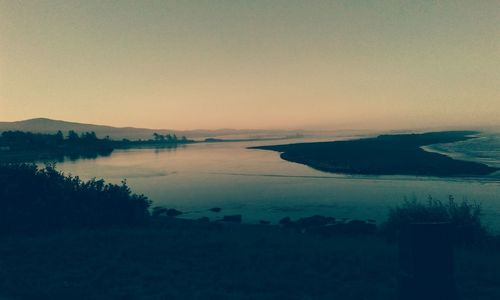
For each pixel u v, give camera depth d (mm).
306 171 74812
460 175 58312
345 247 14805
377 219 31125
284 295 8422
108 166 100125
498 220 28641
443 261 5832
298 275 10188
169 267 11000
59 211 20062
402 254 6082
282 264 11375
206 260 11938
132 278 9883
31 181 20938
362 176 63594
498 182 50625
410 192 45188
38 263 11375
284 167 84500
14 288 8789
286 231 23312
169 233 17594
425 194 43250
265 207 38156
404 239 6051
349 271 10453
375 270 10570
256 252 13086
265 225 27203
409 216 17797
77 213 20594
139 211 23453
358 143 175625
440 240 5836
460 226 17047
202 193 49125
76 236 15992
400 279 6078
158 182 62406
